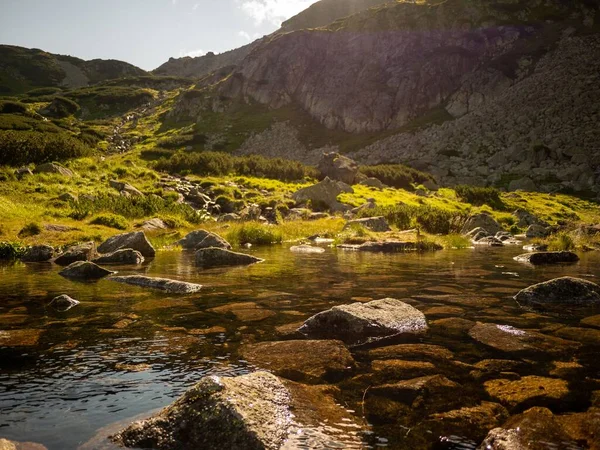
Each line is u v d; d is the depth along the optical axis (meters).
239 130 108.06
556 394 3.66
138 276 9.72
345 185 45.12
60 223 21.11
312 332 5.73
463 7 116.00
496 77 94.00
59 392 3.80
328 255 16.06
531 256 14.17
